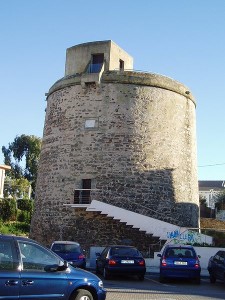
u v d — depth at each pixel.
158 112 26.47
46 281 8.12
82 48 27.83
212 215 42.88
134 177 25.12
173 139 26.84
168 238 22.48
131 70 26.69
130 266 15.95
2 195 46.84
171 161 26.45
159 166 25.84
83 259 17.30
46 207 26.38
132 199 24.83
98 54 27.52
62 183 25.91
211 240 22.02
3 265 7.88
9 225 37.75
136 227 23.19
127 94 26.12
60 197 25.78
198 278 15.60
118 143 25.45
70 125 26.55
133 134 25.64
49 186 26.59
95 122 25.92
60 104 27.48
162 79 26.89
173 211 25.80
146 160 25.53
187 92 28.39
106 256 16.42
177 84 27.62
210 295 12.71
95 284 8.77
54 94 28.31
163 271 15.50
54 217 25.75
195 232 22.19
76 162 25.75
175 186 26.33
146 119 26.05
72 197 25.28
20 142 63.09
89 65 27.31
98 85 26.31
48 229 25.89
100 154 25.42
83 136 25.98
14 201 40.25
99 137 25.66
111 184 24.95
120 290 12.95
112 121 25.75
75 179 25.52
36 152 62.41
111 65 27.02
